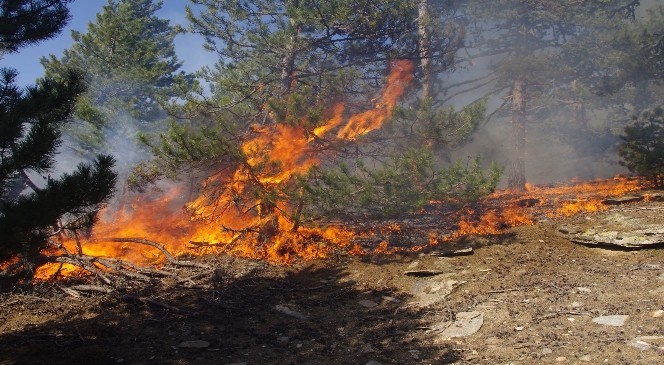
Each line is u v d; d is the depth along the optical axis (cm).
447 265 977
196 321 757
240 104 1304
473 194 1016
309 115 1045
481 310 755
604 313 671
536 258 959
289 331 731
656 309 653
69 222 686
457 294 840
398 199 988
